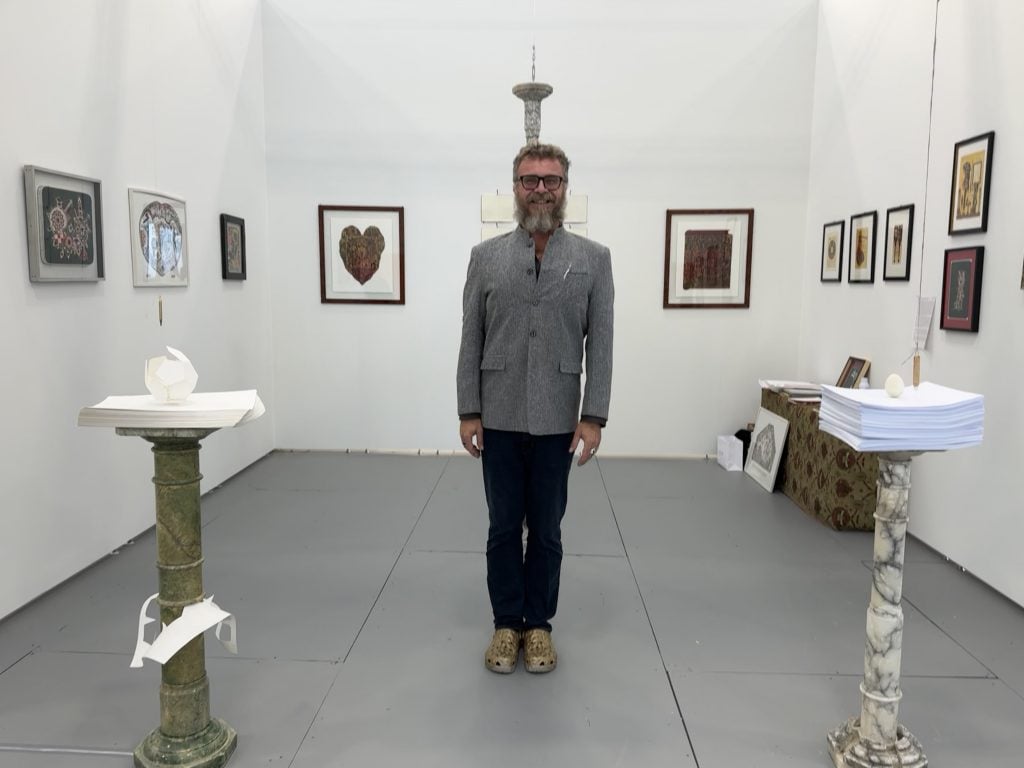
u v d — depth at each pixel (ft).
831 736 6.26
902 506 5.66
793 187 16.42
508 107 16.37
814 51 16.01
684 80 16.22
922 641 8.21
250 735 6.43
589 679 7.42
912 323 11.66
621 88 16.28
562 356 7.09
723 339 16.87
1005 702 7.00
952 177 10.45
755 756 6.21
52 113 9.29
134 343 11.30
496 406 7.19
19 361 8.77
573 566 10.44
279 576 10.01
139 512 11.46
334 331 17.07
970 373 10.08
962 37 10.27
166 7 12.16
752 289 16.74
